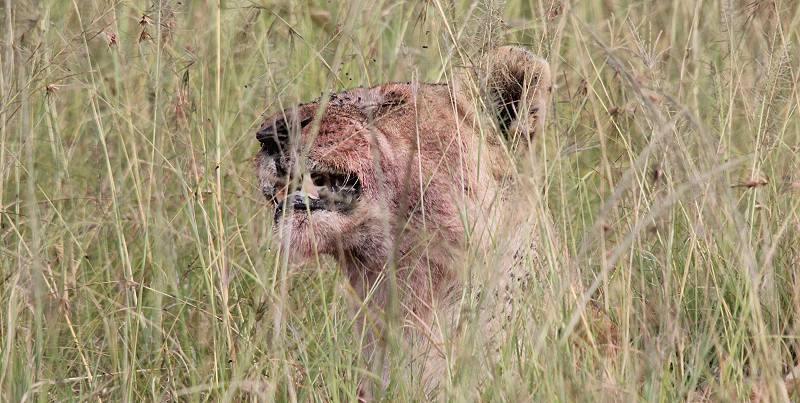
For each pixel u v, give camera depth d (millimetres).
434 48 11375
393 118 8719
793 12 11688
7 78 10312
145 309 9852
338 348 8359
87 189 11461
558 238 8844
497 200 8516
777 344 8000
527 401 7172
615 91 11250
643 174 8711
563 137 9508
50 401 8711
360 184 8484
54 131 11117
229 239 9852
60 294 9180
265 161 8742
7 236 10469
